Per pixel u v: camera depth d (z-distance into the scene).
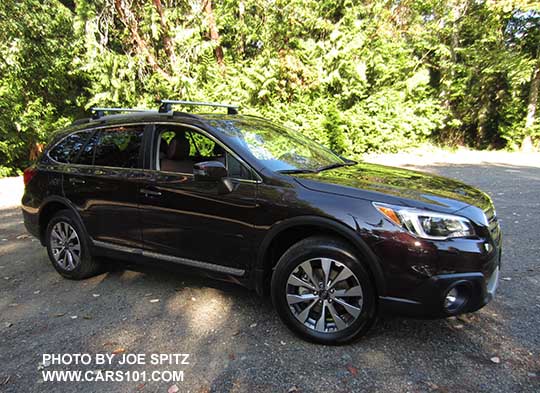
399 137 15.34
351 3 14.84
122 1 10.73
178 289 3.88
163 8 11.34
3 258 4.89
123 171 3.71
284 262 2.93
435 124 16.66
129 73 11.01
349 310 2.78
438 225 2.60
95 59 10.62
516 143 18.67
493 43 17.83
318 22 14.11
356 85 14.38
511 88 17.97
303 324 2.91
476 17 17.64
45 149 4.45
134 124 3.80
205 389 2.44
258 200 3.01
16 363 2.75
